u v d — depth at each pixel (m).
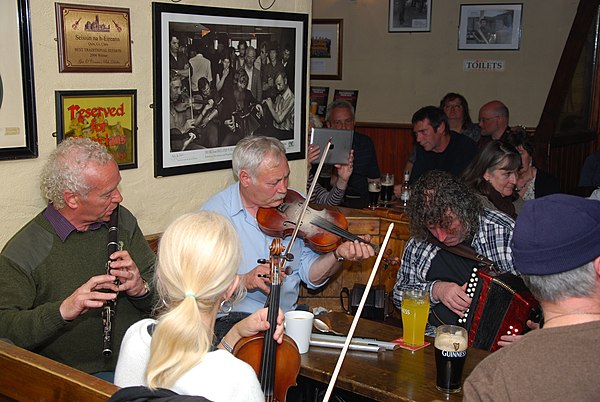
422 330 2.52
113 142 2.95
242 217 3.09
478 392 1.51
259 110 3.56
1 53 2.55
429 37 7.25
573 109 6.46
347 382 2.23
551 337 1.48
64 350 2.61
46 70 2.70
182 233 1.67
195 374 1.58
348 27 7.54
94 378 1.86
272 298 2.27
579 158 6.66
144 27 3.01
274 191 3.00
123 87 2.96
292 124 3.76
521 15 6.89
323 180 5.00
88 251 2.61
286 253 2.58
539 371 1.45
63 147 2.53
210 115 3.32
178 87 3.15
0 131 2.58
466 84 7.19
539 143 5.68
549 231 1.55
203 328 1.62
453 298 2.85
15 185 2.67
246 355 2.19
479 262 2.93
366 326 2.72
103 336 2.57
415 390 2.18
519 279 2.67
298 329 2.42
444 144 5.25
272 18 3.54
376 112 7.58
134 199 3.08
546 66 6.89
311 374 2.31
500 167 3.36
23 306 2.46
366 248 3.00
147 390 1.50
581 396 1.41
